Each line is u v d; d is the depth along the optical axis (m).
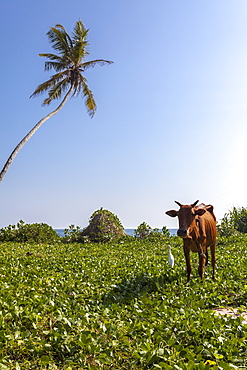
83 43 21.83
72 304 7.07
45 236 23.78
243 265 11.65
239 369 4.47
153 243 21.03
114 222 25.11
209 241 10.04
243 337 5.46
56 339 5.09
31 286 8.66
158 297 8.10
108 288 8.83
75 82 23.25
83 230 25.89
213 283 9.23
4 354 4.82
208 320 5.73
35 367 4.65
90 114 24.73
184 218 9.01
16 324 5.71
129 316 6.41
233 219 25.06
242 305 7.45
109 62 23.06
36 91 22.39
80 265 12.36
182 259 13.40
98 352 4.82
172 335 5.40
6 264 12.29
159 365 4.52
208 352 4.85
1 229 23.95
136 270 11.17
